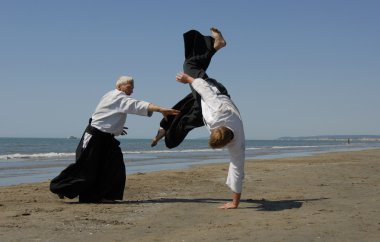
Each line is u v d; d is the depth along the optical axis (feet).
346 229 15.49
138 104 21.81
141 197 25.30
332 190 27.40
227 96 19.61
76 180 22.36
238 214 19.08
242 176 20.15
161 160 73.20
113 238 14.84
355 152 107.24
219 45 20.47
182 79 19.98
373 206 20.75
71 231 15.93
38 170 51.67
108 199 22.80
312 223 16.63
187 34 20.49
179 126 21.04
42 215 19.19
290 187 29.53
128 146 203.72
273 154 102.78
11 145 210.79
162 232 15.74
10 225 16.97
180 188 29.76
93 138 22.31
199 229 16.10
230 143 19.29
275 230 15.49
